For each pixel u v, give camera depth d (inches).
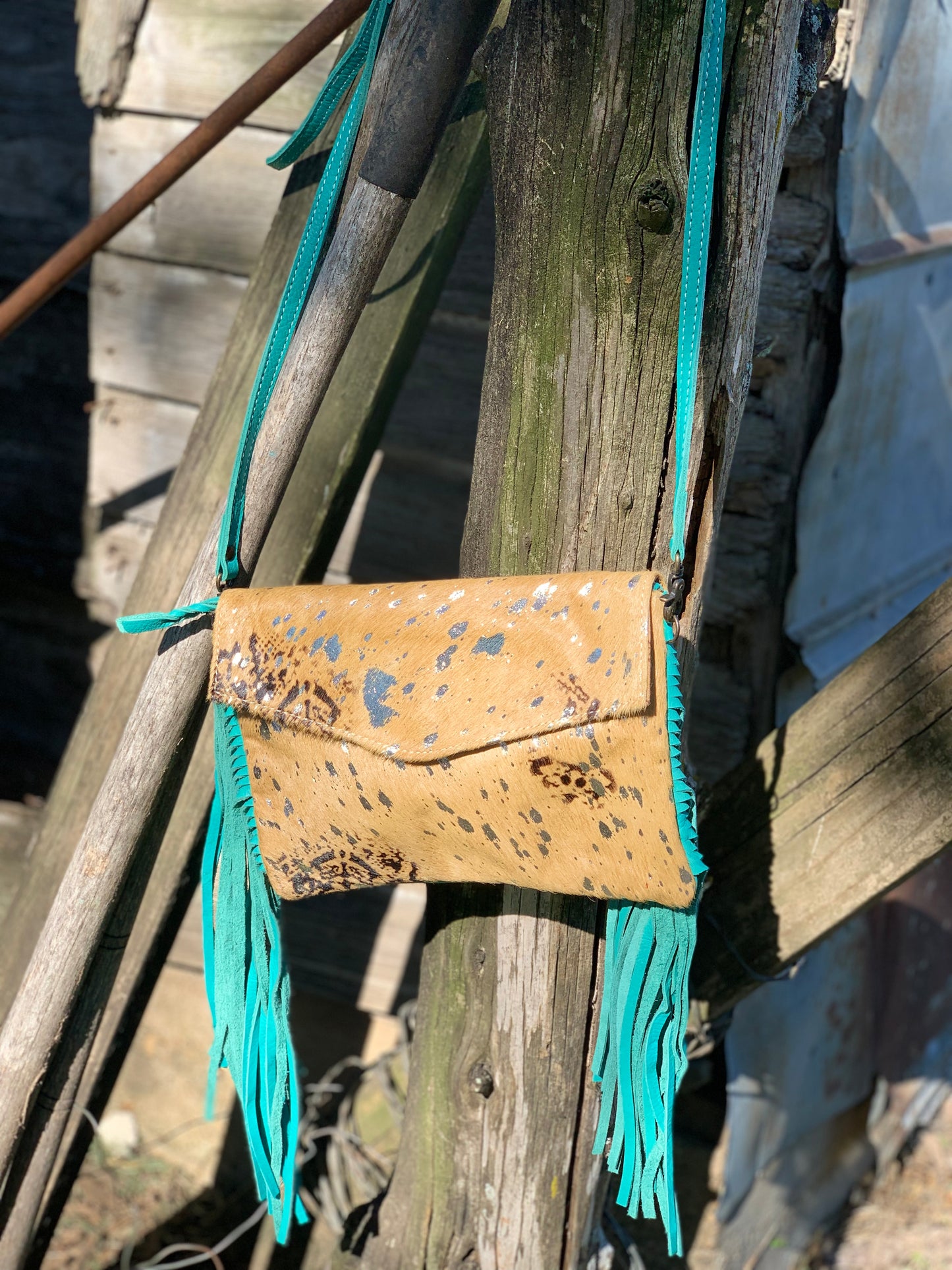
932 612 45.8
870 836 48.4
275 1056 43.5
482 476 43.7
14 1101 50.1
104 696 65.3
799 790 49.9
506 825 37.0
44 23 88.9
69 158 90.9
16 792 101.5
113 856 46.4
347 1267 57.2
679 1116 72.6
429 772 36.9
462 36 37.5
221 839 43.2
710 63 34.0
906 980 89.7
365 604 38.8
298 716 38.8
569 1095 47.9
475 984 48.4
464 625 36.9
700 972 54.4
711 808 53.0
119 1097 93.9
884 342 72.4
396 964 84.5
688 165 36.3
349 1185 73.0
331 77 41.7
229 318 79.4
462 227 57.2
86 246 57.9
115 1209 87.5
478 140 54.6
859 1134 90.5
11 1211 54.2
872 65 62.8
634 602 33.9
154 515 86.7
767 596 68.9
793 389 65.6
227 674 40.0
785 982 72.9
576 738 34.5
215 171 76.2
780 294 63.7
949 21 70.4
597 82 36.5
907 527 85.3
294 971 87.2
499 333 41.6
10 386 94.7
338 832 40.0
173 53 74.9
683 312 35.5
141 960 62.0
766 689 71.0
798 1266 84.3
